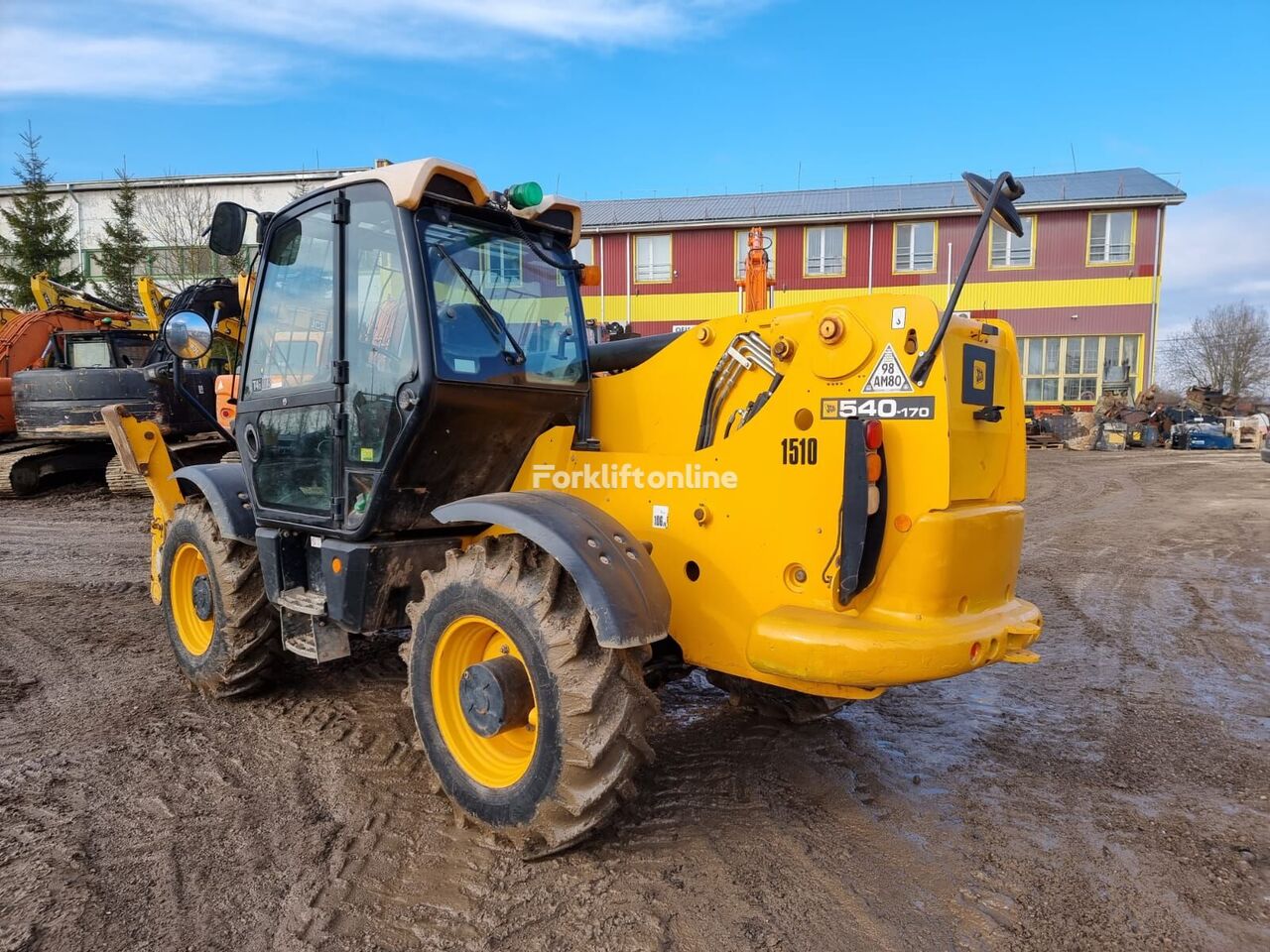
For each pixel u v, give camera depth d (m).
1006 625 2.98
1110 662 5.33
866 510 2.75
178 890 2.83
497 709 2.96
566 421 3.61
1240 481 15.09
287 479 3.89
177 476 4.69
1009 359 3.26
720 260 25.98
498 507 3.04
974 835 3.22
